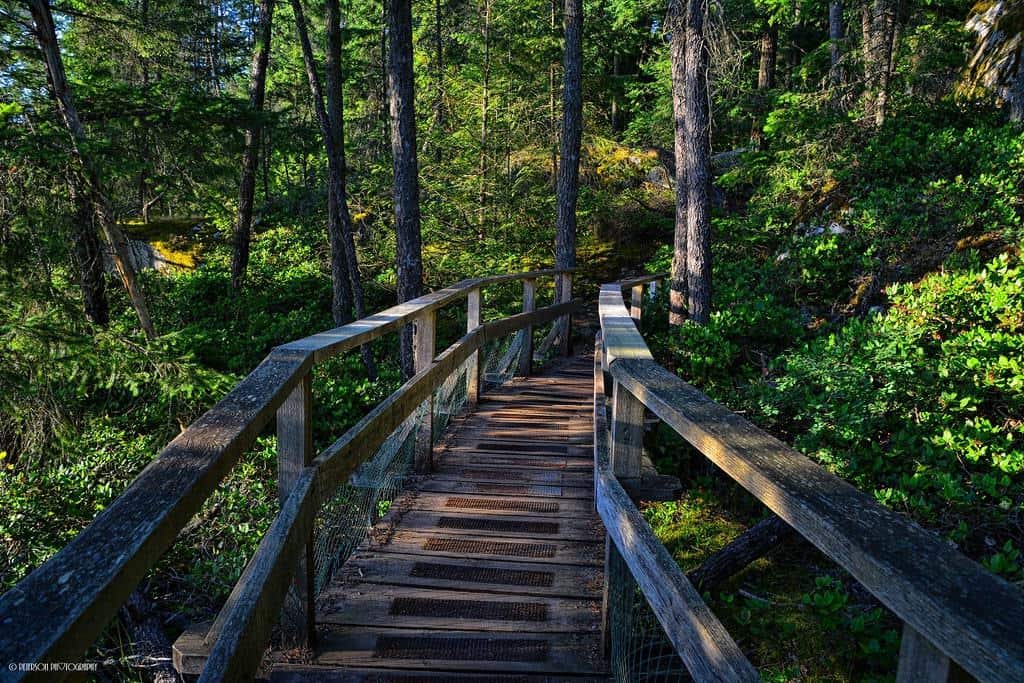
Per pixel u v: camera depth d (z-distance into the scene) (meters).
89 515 5.60
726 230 13.49
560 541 3.79
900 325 6.75
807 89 15.48
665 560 1.84
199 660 2.16
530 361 8.59
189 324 14.12
